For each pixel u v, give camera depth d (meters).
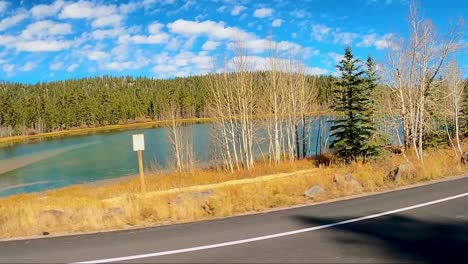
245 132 41.66
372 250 5.85
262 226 7.70
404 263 5.26
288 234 6.94
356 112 28.31
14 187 40.12
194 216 9.55
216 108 44.22
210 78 44.12
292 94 44.78
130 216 9.40
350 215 8.34
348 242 6.30
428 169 14.44
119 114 156.00
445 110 33.09
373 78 30.36
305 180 14.21
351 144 27.92
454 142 36.81
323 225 7.52
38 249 6.84
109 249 6.57
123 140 88.69
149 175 38.25
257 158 46.31
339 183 12.68
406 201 9.64
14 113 139.75
